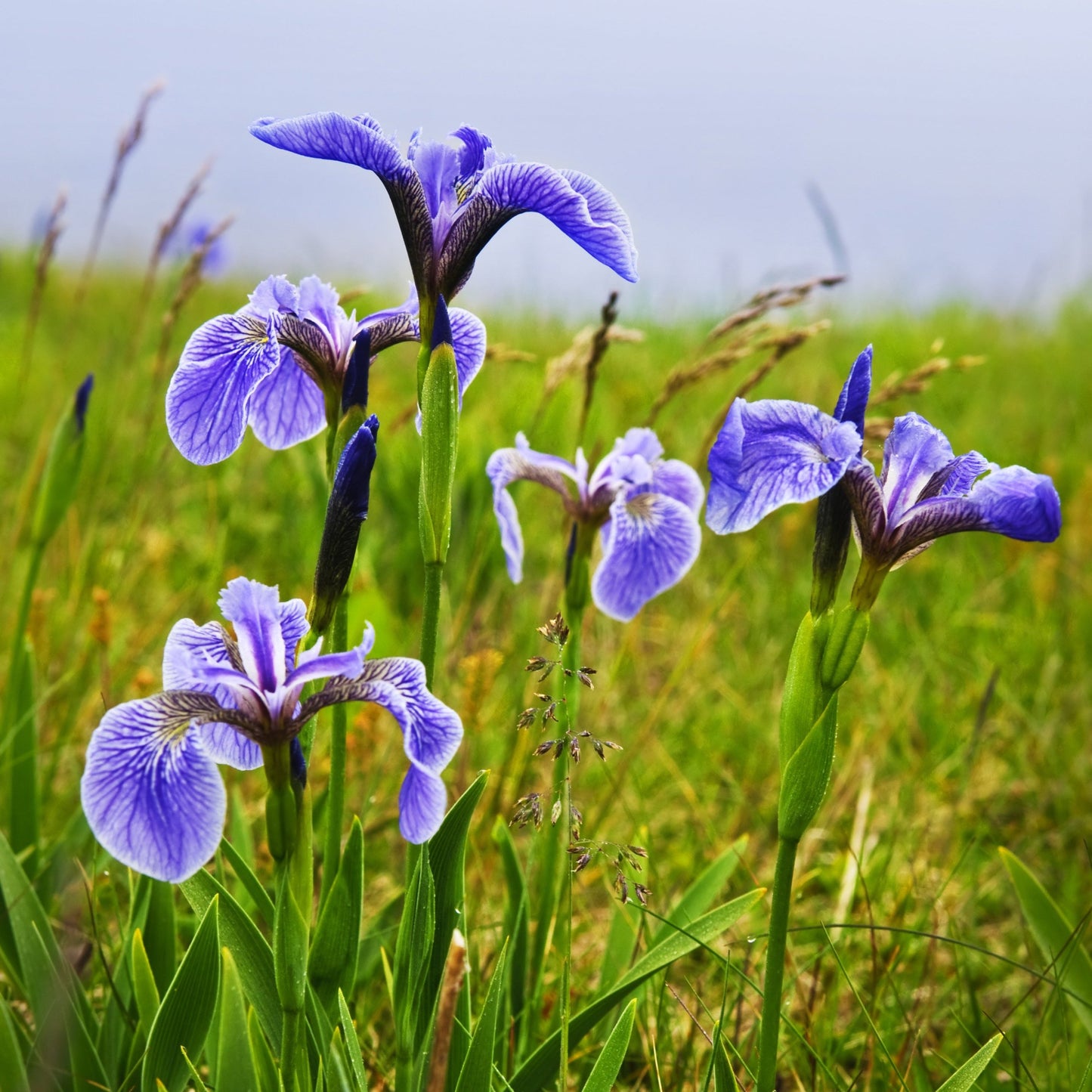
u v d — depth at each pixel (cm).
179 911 64
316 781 73
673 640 96
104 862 63
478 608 84
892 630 98
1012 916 71
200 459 54
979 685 89
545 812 60
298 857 48
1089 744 80
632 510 62
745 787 78
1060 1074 59
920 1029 59
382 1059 59
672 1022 62
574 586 61
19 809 65
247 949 53
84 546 87
